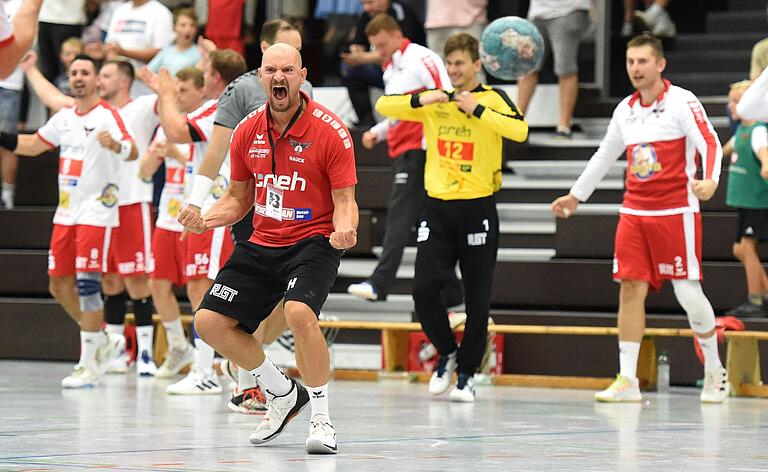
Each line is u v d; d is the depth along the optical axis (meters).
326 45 29.20
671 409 17.34
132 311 25.89
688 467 10.70
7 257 26.66
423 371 22.69
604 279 23.31
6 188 27.97
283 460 10.86
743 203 21.84
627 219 18.61
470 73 17.89
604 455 11.54
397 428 13.95
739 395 20.55
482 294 17.94
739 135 21.91
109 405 16.47
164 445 11.95
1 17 9.02
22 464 10.30
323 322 22.75
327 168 11.52
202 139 17.27
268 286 11.77
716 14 30.80
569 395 19.91
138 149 21.70
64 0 29.48
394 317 25.02
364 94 27.14
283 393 12.05
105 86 21.69
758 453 11.85
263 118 11.64
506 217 25.98
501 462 10.85
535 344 22.81
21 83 27.83
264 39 15.34
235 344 11.76
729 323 20.45
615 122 18.80
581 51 28.00
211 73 17.27
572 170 26.12
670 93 18.25
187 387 18.42
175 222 21.30
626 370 18.69
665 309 23.06
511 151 26.80
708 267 22.81
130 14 27.67
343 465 10.54
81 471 9.86
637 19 29.50
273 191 11.68
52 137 20.08
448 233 18.03
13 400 17.11
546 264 23.62
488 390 20.80
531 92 26.61
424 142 22.52
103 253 19.73
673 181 18.34
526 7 27.30
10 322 26.23
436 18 26.20
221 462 10.65
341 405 17.14
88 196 19.75
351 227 11.34
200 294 18.11
